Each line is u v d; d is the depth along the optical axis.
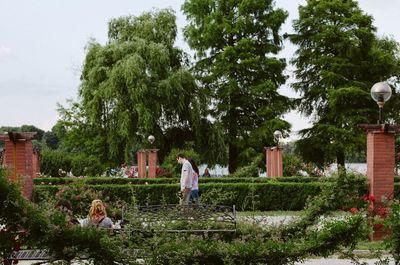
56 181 21.72
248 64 40.69
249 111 42.38
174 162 32.50
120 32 37.25
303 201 20.30
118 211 13.17
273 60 41.50
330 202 9.18
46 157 34.66
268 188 20.36
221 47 43.28
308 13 43.41
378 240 11.76
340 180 9.82
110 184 21.70
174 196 20.25
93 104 34.66
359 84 40.78
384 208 11.32
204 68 43.06
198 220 8.70
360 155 41.53
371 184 12.38
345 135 39.47
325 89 41.91
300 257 6.72
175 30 37.28
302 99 44.09
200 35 43.19
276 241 7.00
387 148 12.48
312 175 30.95
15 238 6.01
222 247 6.57
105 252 6.12
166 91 34.56
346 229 6.69
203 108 36.56
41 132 51.47
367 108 40.47
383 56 41.06
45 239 5.90
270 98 42.03
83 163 34.31
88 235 6.08
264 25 42.59
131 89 33.75
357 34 41.41
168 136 37.16
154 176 29.70
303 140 41.69
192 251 6.50
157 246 6.74
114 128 34.84
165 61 35.19
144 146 35.06
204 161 38.12
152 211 9.28
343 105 40.84
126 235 6.94
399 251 7.18
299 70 43.81
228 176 28.91
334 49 42.47
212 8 43.84
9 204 5.81
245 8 42.09
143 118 33.72
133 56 34.22
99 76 35.38
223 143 37.44
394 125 12.50
